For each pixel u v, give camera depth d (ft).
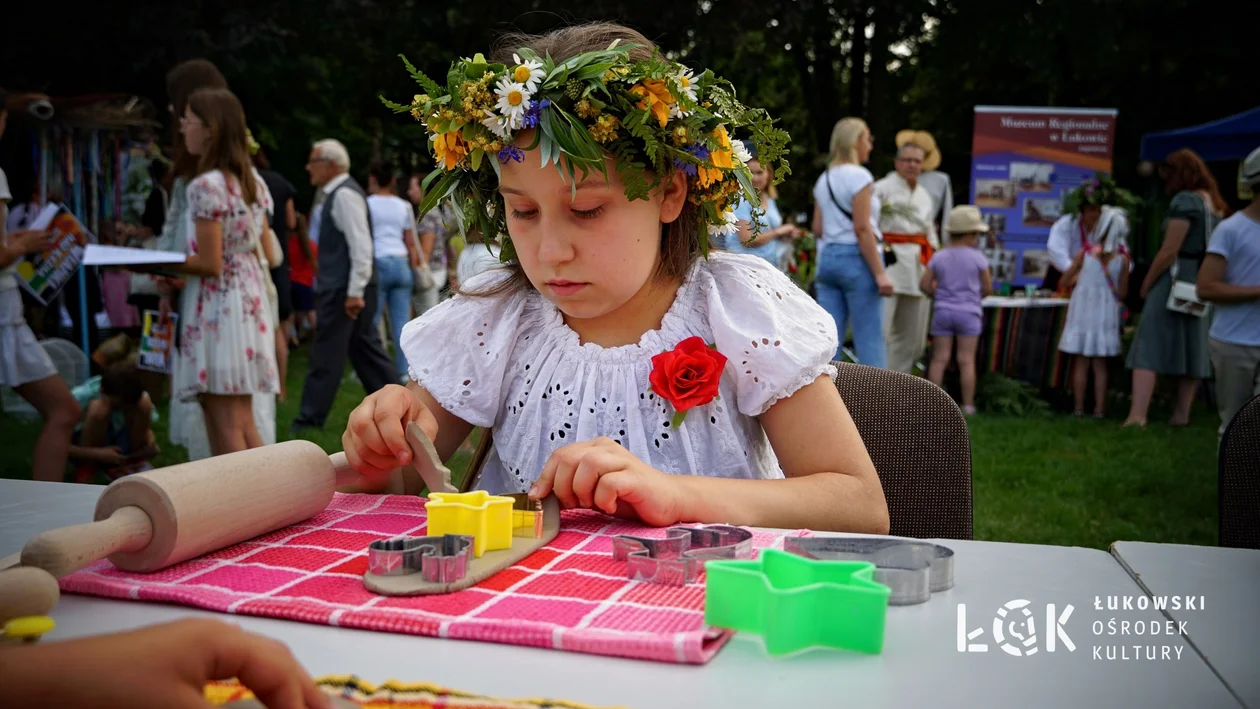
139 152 29.32
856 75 42.68
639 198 4.94
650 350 5.68
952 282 24.77
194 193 13.30
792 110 52.44
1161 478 18.56
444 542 3.75
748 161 5.68
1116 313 24.99
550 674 2.93
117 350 16.65
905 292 24.22
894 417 6.50
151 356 15.05
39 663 2.04
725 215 5.83
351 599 3.46
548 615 3.29
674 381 5.37
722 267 5.78
